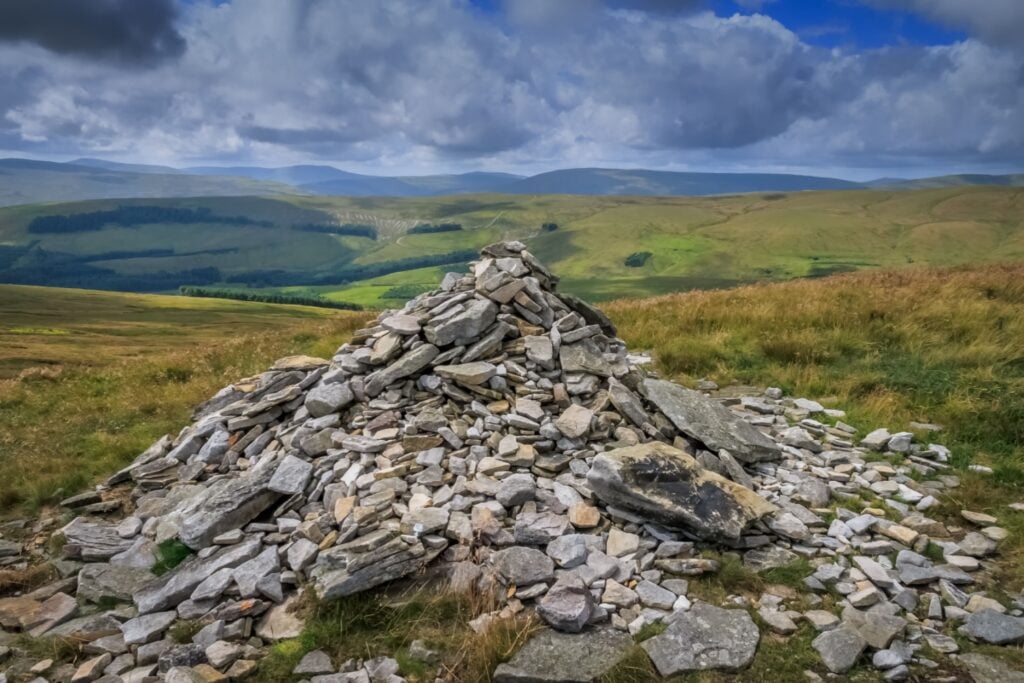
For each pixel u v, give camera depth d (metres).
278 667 5.52
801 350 13.41
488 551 6.71
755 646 5.35
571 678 5.09
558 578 6.25
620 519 7.30
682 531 6.98
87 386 16.62
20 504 9.25
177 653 5.67
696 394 10.09
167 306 158.25
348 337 18.44
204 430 10.14
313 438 8.90
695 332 15.88
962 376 11.25
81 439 11.98
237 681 5.40
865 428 10.03
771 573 6.38
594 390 9.91
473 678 5.26
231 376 15.43
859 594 5.93
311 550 6.83
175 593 6.57
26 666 5.88
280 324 128.38
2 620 6.59
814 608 5.91
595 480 7.39
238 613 6.21
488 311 10.34
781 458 9.00
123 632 6.18
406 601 6.13
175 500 8.59
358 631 5.88
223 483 8.46
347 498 7.59
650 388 9.91
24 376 17.94
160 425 12.28
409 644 5.70
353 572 6.18
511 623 5.70
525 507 7.39
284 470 8.12
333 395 9.56
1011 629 5.41
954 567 6.39
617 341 11.92
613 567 6.41
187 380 16.48
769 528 7.04
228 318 138.38
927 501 7.60
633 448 7.82
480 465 8.14
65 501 9.06
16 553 7.97
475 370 9.45
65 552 7.79
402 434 8.85
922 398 10.81
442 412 9.23
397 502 7.54
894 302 16.23
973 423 9.65
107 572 7.23
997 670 5.06
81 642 6.08
